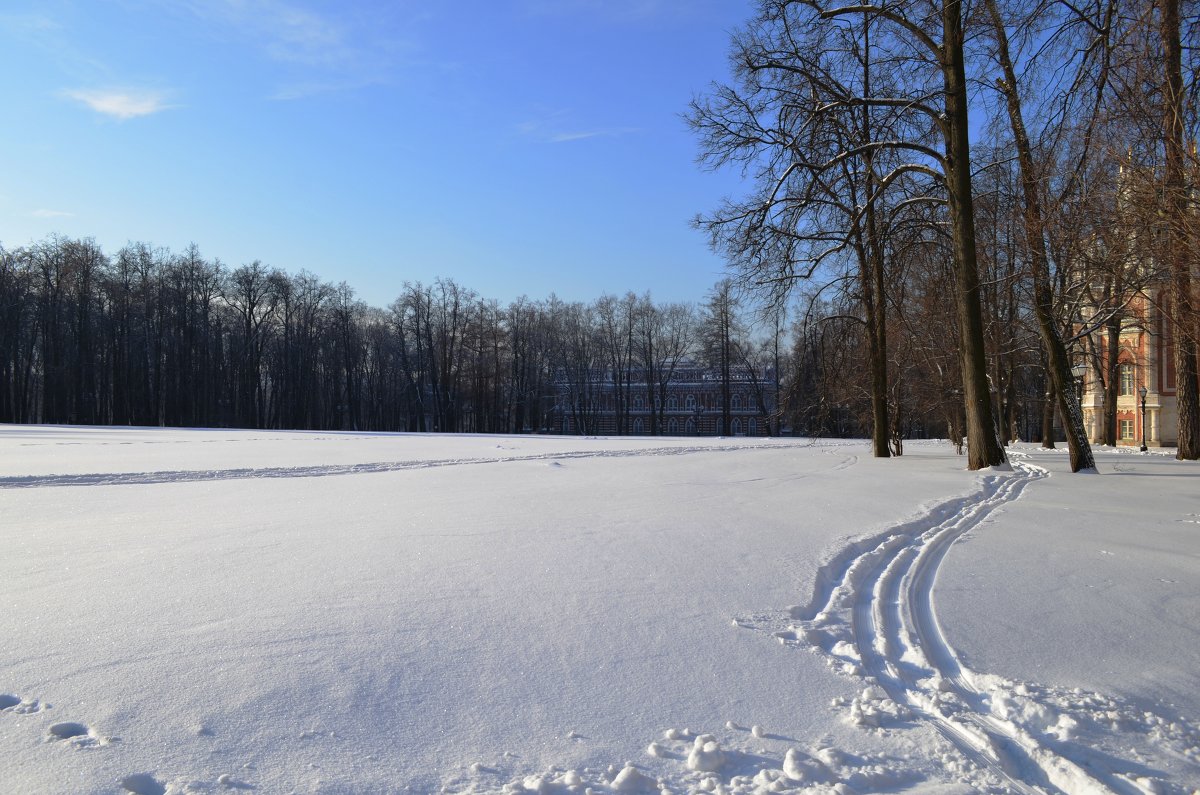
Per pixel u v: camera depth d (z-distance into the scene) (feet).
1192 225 35.58
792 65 71.41
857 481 56.65
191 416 258.37
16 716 13.37
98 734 12.75
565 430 308.40
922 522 36.17
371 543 29.58
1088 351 139.44
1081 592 22.76
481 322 287.07
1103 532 33.42
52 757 11.95
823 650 17.70
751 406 318.65
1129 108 41.09
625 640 17.89
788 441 163.12
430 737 13.03
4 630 17.99
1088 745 13.23
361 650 16.84
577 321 299.17
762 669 16.28
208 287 263.08
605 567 25.27
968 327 65.72
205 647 16.89
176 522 35.58
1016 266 79.97
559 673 15.87
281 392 284.20
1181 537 32.04
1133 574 25.05
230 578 23.45
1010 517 38.11
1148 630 19.19
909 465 73.82
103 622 18.69
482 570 24.68
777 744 13.06
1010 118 62.08
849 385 89.92
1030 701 14.66
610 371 324.80
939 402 111.04
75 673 15.33
